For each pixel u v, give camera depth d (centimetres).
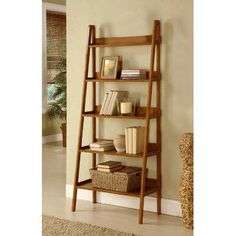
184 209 381
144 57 430
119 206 458
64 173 624
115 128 457
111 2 447
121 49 444
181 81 412
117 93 430
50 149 825
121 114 425
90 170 436
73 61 481
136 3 431
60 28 916
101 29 456
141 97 436
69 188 496
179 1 407
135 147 412
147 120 398
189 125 411
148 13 425
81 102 479
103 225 392
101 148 433
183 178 381
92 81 440
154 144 427
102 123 465
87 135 476
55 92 860
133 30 436
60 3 902
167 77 419
